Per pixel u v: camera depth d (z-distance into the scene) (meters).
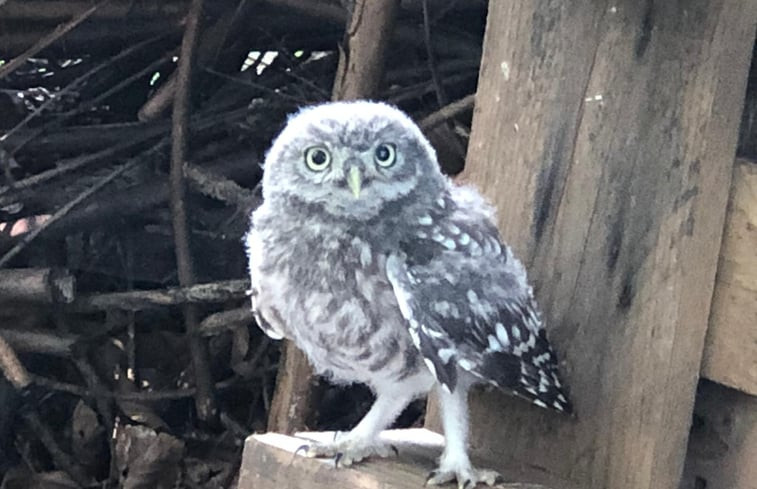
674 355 1.14
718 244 1.15
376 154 1.11
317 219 1.12
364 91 1.74
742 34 1.13
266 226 1.17
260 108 2.14
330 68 2.21
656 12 1.16
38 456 2.18
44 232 2.07
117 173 2.06
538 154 1.24
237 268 2.16
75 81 2.07
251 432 2.11
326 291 1.12
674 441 1.15
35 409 2.17
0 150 2.06
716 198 1.14
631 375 1.16
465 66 2.08
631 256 1.17
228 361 2.17
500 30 1.27
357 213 1.10
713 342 1.16
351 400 2.07
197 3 1.96
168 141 2.12
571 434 1.20
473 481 1.11
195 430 2.14
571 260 1.21
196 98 2.19
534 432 1.23
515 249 1.24
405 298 1.08
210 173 2.02
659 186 1.15
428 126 1.90
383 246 1.11
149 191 2.12
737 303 1.14
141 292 2.03
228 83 2.20
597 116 1.20
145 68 2.18
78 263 2.15
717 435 1.23
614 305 1.17
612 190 1.18
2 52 2.08
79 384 2.17
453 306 1.09
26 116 2.14
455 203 1.19
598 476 1.18
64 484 2.12
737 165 1.15
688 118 1.14
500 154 1.27
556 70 1.23
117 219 2.13
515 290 1.15
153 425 2.11
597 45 1.20
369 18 1.71
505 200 1.26
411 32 2.07
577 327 1.20
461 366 1.11
